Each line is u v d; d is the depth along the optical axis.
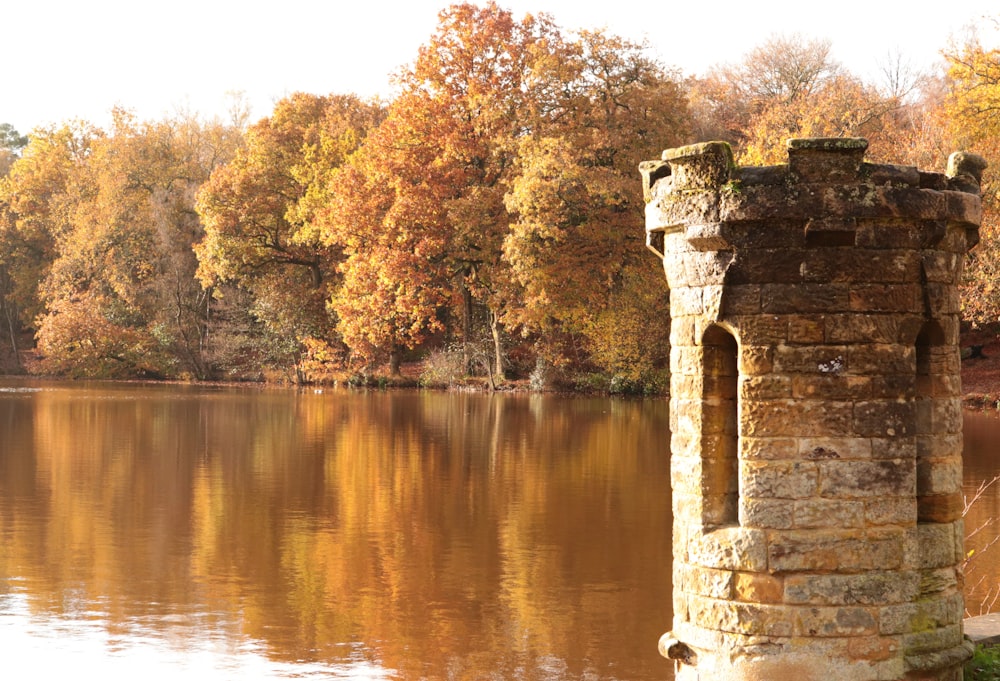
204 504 25.50
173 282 76.00
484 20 58.16
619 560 20.16
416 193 57.31
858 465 9.60
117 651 15.03
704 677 9.99
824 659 9.56
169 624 16.33
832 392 9.62
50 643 15.34
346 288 61.22
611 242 54.66
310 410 49.94
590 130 54.91
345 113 74.81
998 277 39.66
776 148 48.84
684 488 10.35
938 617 9.91
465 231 55.97
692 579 10.16
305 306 70.94
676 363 10.50
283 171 71.25
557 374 61.50
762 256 9.72
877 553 9.62
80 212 81.31
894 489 9.67
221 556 20.50
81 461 32.41
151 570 19.47
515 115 56.50
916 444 9.98
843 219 9.54
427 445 36.31
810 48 75.25
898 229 9.70
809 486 9.62
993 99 44.19
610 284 56.38
